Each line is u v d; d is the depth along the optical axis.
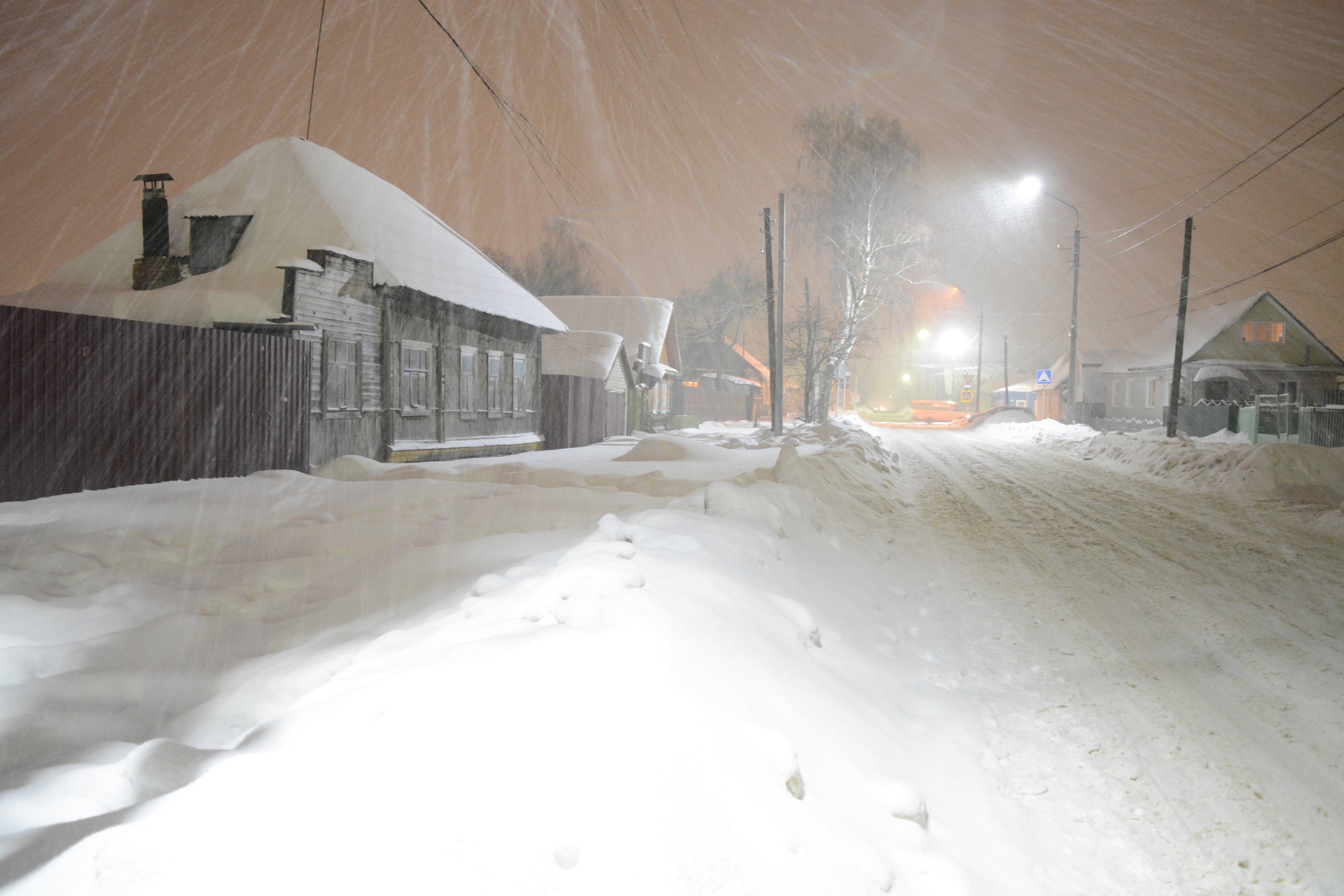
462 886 1.61
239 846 1.65
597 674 2.40
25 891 1.51
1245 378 39.12
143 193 14.05
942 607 6.48
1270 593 6.93
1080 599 6.68
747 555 4.96
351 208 15.11
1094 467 19.45
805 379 37.72
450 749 1.99
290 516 7.63
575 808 1.84
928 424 52.03
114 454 9.38
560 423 23.41
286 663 3.59
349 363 13.77
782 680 3.14
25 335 8.44
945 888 2.30
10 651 3.55
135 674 3.47
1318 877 2.75
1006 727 4.04
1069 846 2.92
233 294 12.47
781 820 2.10
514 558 5.60
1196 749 3.79
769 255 28.86
